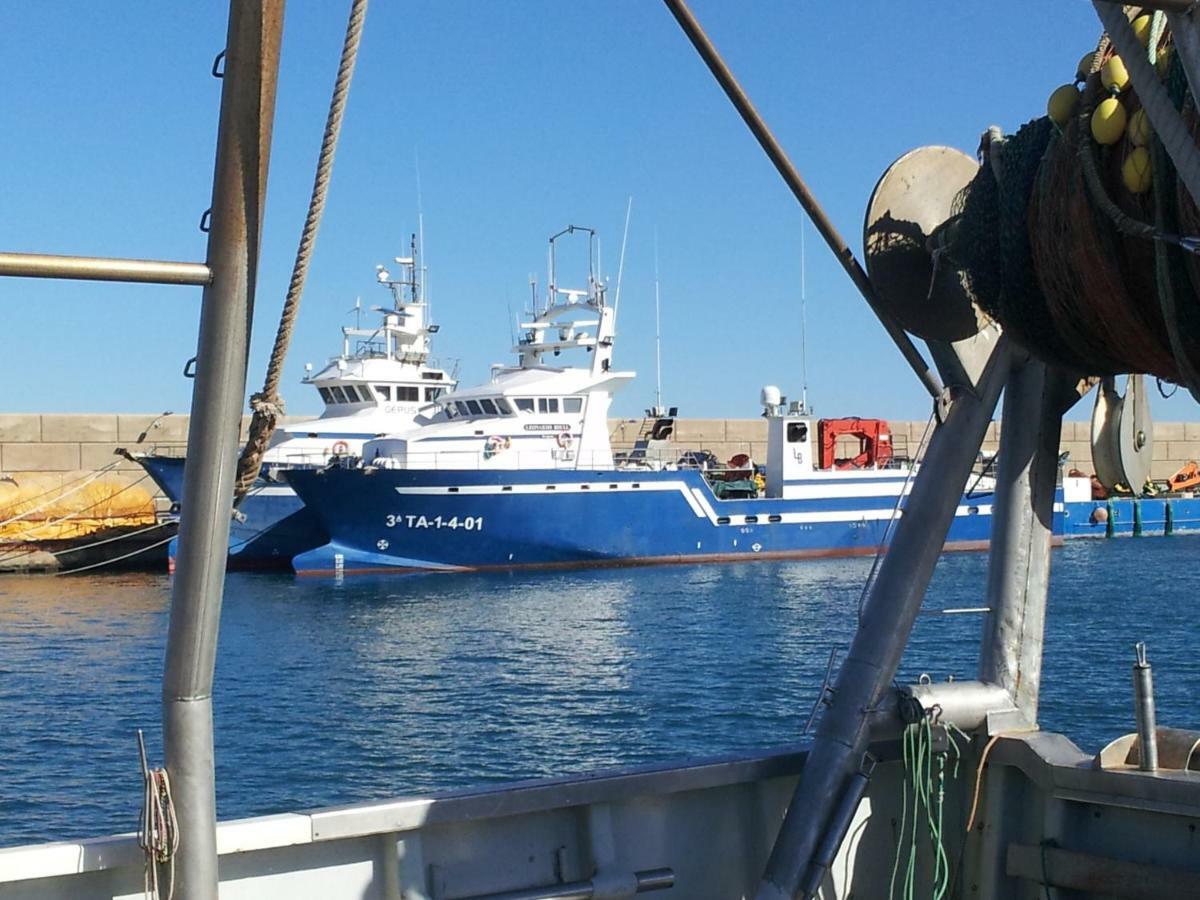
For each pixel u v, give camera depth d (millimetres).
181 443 50000
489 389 42062
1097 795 4480
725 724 18203
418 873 4145
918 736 4711
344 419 43469
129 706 19656
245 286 2893
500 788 4285
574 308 43188
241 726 18328
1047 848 4629
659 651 24844
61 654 24875
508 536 40406
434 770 15805
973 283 4539
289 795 14617
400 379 44000
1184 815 4254
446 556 40375
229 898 3932
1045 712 18328
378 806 4066
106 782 15000
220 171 2795
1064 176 3900
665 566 42125
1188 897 4207
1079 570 40812
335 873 4070
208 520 3055
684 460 49281
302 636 27734
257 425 3219
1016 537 5074
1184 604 31109
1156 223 3461
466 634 27672
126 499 45594
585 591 35406
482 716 18984
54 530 43500
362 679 22312
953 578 36812
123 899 3684
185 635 3162
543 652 25078
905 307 4754
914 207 4805
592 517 41188
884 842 4918
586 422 41906
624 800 4520
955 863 4922
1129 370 4285
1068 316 4055
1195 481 63250
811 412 46531
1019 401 5094
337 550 39844
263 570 42281
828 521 44750
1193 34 2902
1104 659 22719
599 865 4387
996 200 4398
